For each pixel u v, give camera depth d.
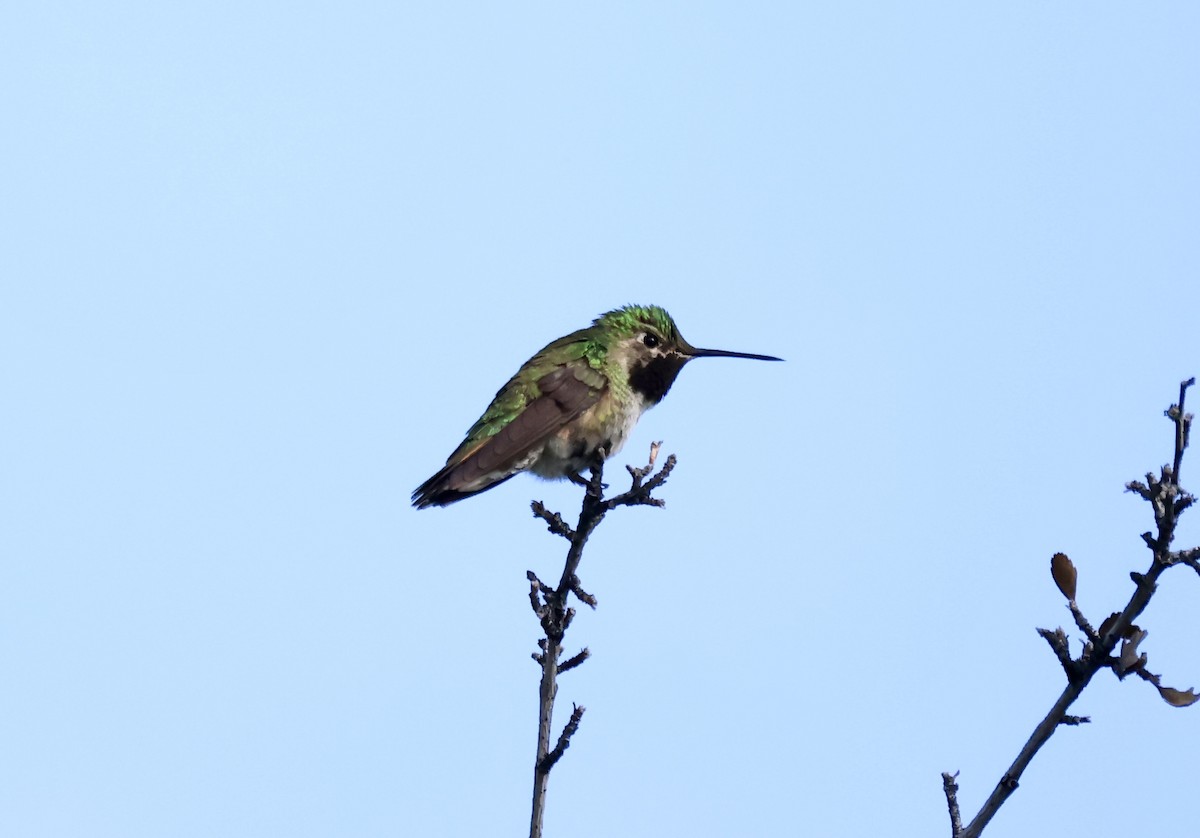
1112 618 8.05
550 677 9.97
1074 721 7.95
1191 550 7.94
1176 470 8.00
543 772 9.52
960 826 7.86
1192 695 7.74
